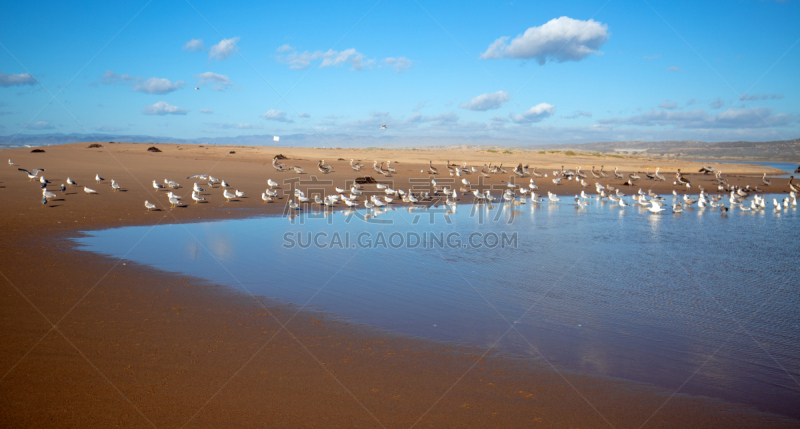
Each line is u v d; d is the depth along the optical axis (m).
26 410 6.58
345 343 9.22
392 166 58.78
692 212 31.81
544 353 9.05
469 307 11.64
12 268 13.32
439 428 6.41
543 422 6.64
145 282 12.64
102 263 14.33
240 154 68.00
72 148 76.75
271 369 8.01
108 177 38.47
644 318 11.16
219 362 8.20
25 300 10.89
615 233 22.81
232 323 10.02
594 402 7.25
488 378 7.94
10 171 40.44
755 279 14.69
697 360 8.91
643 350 9.32
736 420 6.88
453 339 9.61
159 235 19.05
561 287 13.54
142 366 7.96
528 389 7.60
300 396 7.16
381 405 6.98
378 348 9.04
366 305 11.54
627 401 7.33
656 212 30.59
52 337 8.98
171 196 25.92
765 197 45.78
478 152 104.38
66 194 29.03
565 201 37.88
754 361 8.93
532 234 22.27
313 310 11.04
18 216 21.31
